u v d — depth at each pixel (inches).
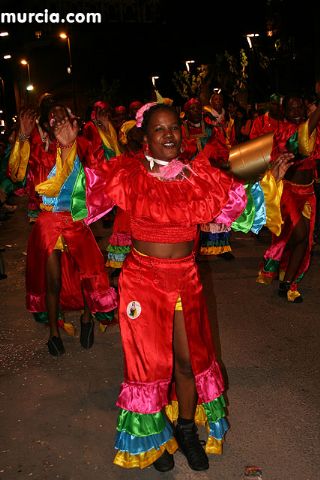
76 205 123.6
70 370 169.6
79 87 1711.4
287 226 225.0
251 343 180.7
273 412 139.0
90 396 152.9
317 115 187.0
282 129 207.9
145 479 117.6
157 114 107.5
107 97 1423.5
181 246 112.4
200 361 116.1
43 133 166.4
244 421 135.6
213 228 163.0
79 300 189.2
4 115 1811.0
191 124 259.3
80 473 120.6
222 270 267.1
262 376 157.9
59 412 145.5
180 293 112.4
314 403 142.3
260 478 114.8
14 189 195.5
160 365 113.0
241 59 904.3
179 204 108.2
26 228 432.1
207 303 221.0
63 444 131.2
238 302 220.2
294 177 208.2
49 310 178.1
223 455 123.2
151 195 108.0
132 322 112.7
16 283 272.4
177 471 119.4
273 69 815.7
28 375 168.2
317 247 295.6
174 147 108.4
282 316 203.2
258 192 120.7
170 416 130.2
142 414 113.6
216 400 119.9
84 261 175.2
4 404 151.5
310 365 163.5
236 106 483.5
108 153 207.9
